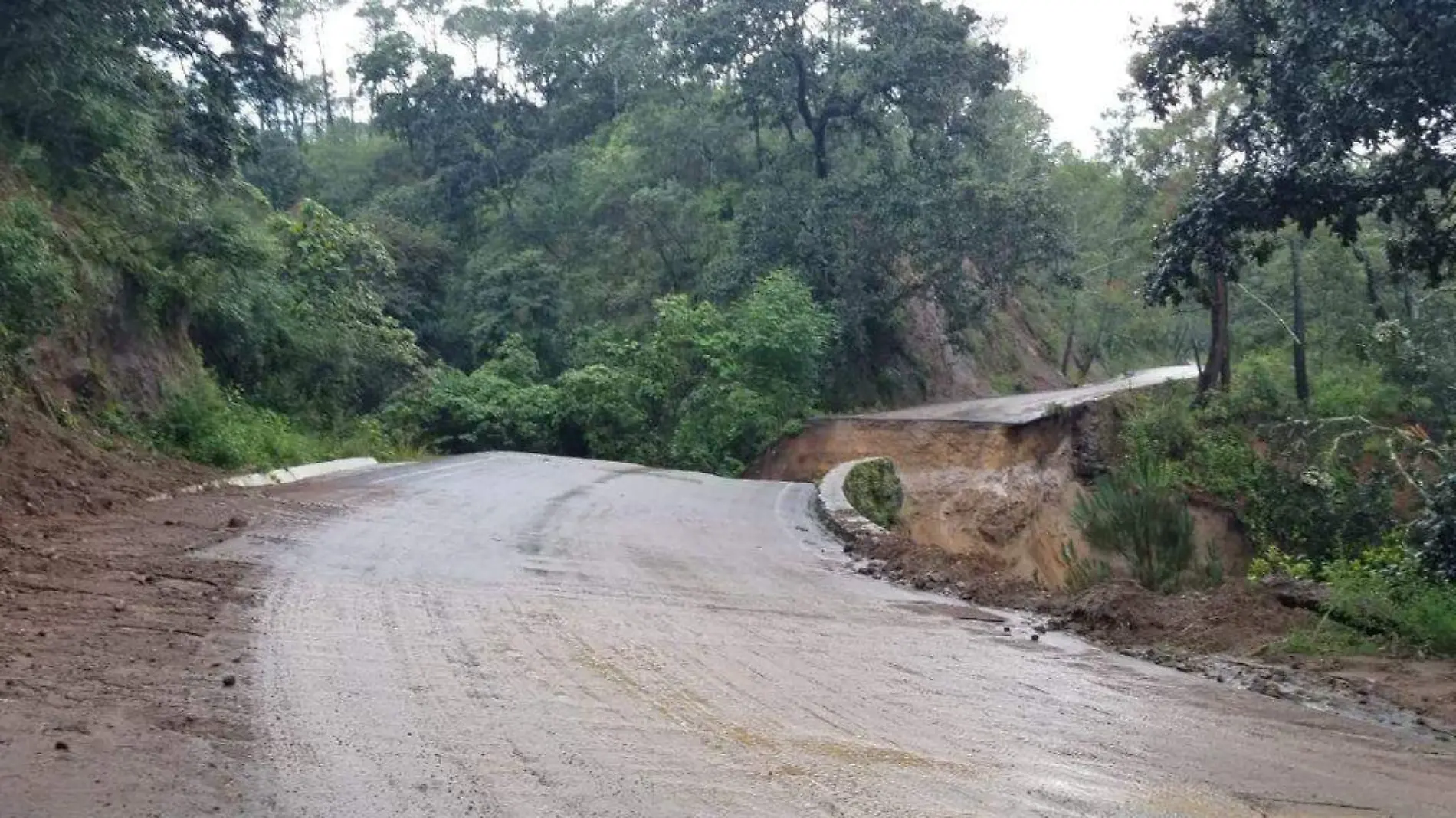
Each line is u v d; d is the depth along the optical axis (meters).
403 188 55.75
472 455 28.45
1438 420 31.19
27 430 13.69
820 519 16.14
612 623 8.03
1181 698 6.83
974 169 45.41
